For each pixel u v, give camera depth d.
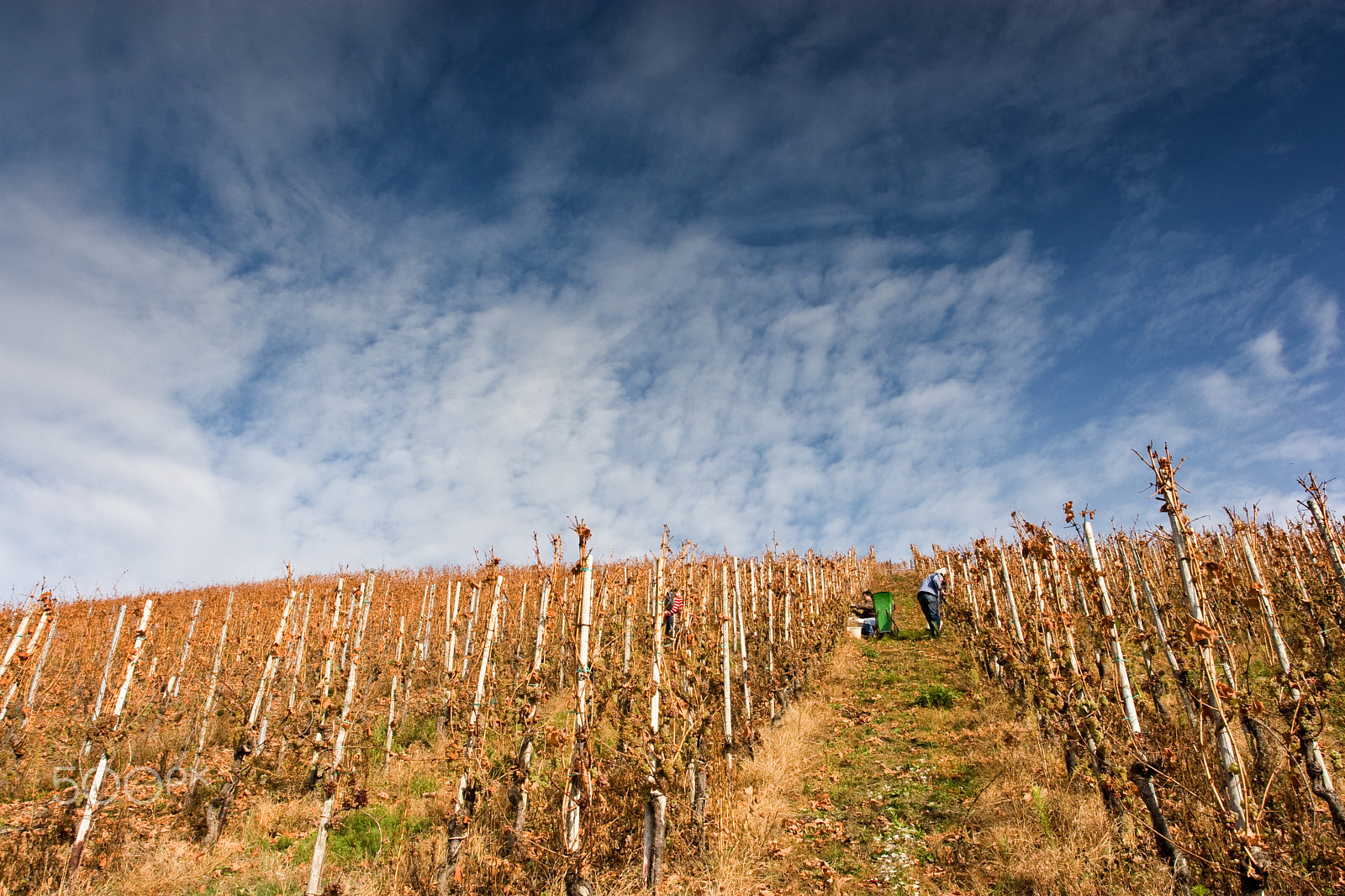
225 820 8.15
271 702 10.10
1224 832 4.67
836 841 7.04
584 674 6.29
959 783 8.05
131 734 9.88
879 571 36.06
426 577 23.61
